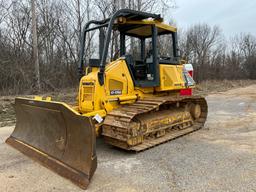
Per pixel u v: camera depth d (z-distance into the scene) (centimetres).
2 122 814
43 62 1745
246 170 427
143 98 593
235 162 462
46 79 1566
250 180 390
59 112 427
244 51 5531
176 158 487
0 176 414
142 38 694
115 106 541
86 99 537
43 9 1794
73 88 1630
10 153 519
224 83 3064
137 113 488
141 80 597
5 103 1011
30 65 1535
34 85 1421
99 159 484
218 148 544
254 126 750
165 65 630
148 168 441
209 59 4178
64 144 437
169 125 618
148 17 579
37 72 1413
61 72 1712
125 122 475
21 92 1367
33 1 1378
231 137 632
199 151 525
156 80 594
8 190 369
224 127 740
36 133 518
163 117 597
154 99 573
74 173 393
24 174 421
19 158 491
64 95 1275
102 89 519
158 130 583
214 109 1083
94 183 387
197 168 438
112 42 917
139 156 499
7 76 1434
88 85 532
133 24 585
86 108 534
